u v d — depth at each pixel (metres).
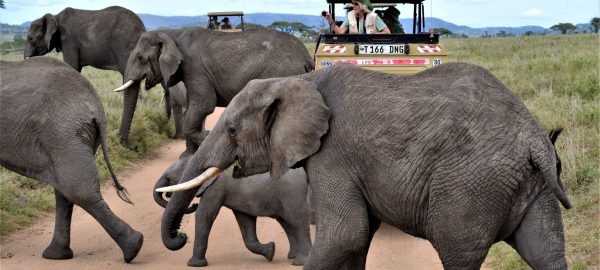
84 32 18.31
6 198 10.67
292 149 5.96
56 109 8.53
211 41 13.17
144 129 16.19
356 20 11.70
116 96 18.17
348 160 5.91
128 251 8.49
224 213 10.88
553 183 5.29
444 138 5.49
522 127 5.44
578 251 7.93
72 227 10.16
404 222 5.85
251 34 13.05
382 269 8.07
